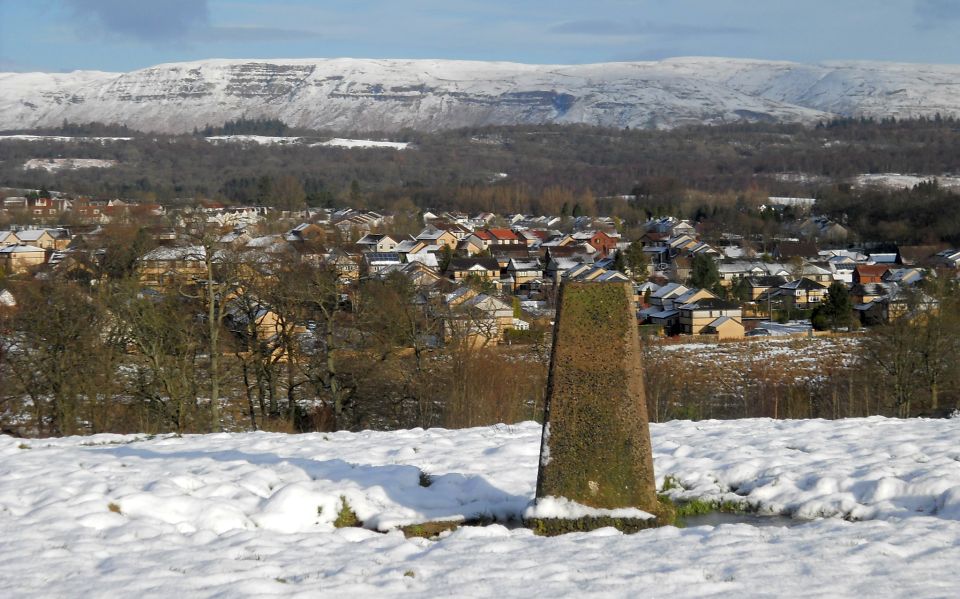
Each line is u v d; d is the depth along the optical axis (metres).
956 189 187.62
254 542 10.51
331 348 30.17
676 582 9.03
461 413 29.45
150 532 10.88
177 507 11.74
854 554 9.77
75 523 11.07
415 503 12.45
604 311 11.56
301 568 9.59
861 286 88.88
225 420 32.19
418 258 101.44
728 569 9.43
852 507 12.13
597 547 10.36
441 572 9.45
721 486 13.53
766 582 8.98
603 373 11.50
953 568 9.27
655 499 11.54
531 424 18.91
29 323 27.98
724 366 52.44
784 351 57.88
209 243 27.39
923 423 17.53
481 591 8.84
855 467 13.58
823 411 38.06
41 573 9.37
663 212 166.62
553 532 11.33
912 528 10.78
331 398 31.39
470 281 69.56
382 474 13.57
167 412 26.81
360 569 9.52
